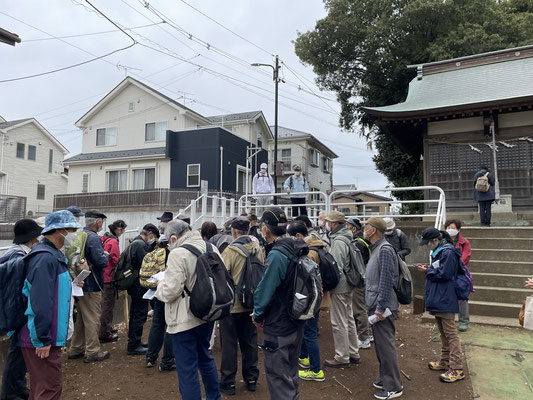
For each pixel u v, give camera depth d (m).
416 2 16.45
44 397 2.88
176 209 18.78
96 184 23.70
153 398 3.71
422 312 5.81
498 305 5.87
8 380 3.46
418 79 14.21
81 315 4.74
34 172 28.09
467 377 4.04
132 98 24.55
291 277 3.02
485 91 11.90
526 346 4.75
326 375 4.22
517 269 6.51
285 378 2.95
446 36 16.98
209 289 3.05
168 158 21.84
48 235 3.04
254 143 26.52
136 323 4.86
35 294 2.78
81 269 4.17
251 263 3.95
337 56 19.64
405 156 18.75
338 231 4.60
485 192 8.98
